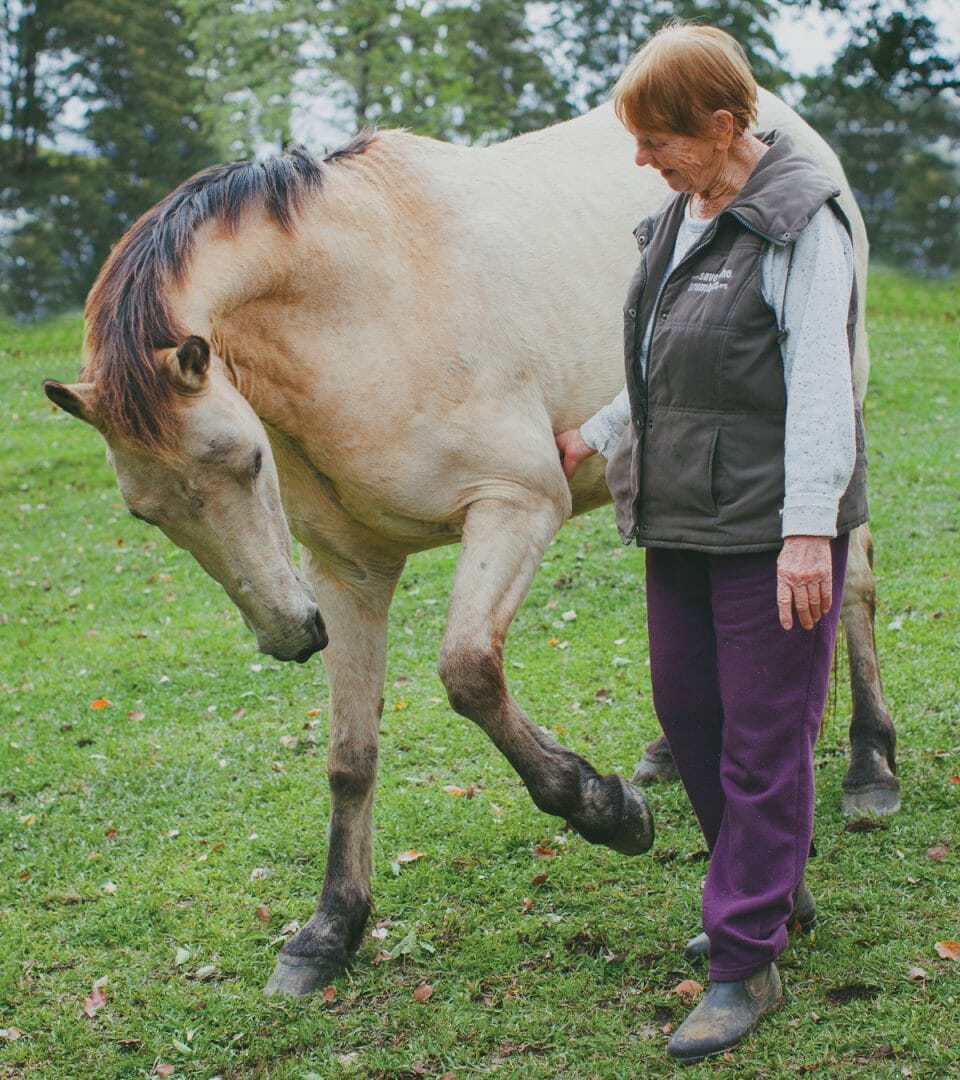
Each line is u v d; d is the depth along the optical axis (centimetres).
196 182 257
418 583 661
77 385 224
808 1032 231
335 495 277
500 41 2386
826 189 208
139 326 227
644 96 212
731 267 215
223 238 248
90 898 346
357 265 261
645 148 219
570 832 344
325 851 356
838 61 1712
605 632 539
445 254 274
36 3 2525
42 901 346
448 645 257
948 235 2030
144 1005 285
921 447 839
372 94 1647
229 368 255
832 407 204
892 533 643
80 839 388
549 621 566
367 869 296
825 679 225
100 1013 282
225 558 236
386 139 292
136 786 430
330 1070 246
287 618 238
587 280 299
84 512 926
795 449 205
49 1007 288
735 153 220
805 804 224
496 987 270
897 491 726
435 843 348
